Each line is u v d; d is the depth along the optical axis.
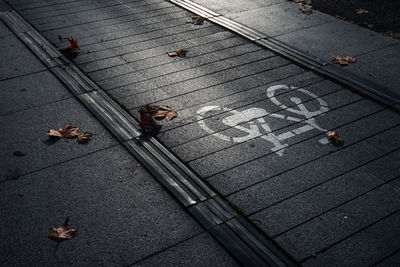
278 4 10.28
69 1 10.80
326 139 5.45
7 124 5.82
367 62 7.38
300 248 3.89
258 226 4.14
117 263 3.75
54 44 8.29
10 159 5.14
